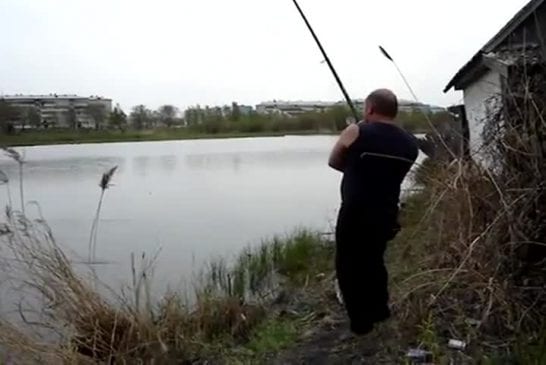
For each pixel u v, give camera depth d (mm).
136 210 17812
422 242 6070
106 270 9039
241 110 96688
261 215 15977
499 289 4207
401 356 4070
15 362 4457
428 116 6406
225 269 9148
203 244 11914
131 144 78000
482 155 5055
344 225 4176
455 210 5004
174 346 4973
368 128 4152
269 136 91500
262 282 8148
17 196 21844
